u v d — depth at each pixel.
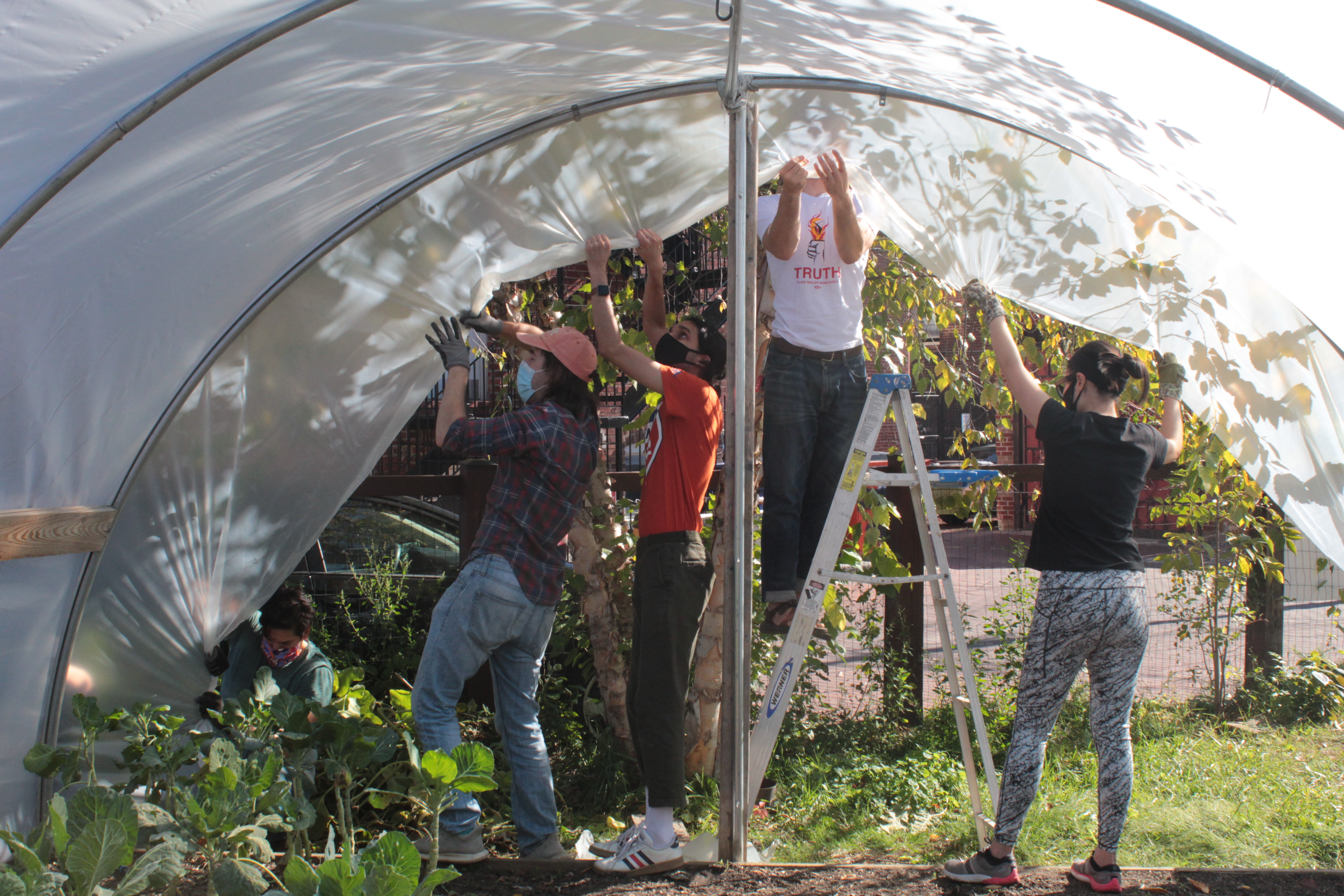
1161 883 3.30
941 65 2.95
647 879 3.28
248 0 2.23
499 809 4.14
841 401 3.82
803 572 3.93
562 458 3.41
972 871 3.27
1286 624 6.87
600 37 2.90
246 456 3.94
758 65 3.30
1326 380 3.71
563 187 3.88
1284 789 4.39
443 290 3.96
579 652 4.96
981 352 5.37
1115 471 3.23
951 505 5.50
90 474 3.37
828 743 4.92
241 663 4.12
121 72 2.35
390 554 5.52
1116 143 3.05
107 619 3.69
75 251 2.80
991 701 5.43
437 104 3.11
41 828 2.53
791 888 3.22
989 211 4.11
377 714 4.38
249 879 2.30
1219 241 3.38
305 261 3.62
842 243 3.64
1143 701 5.75
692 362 3.83
